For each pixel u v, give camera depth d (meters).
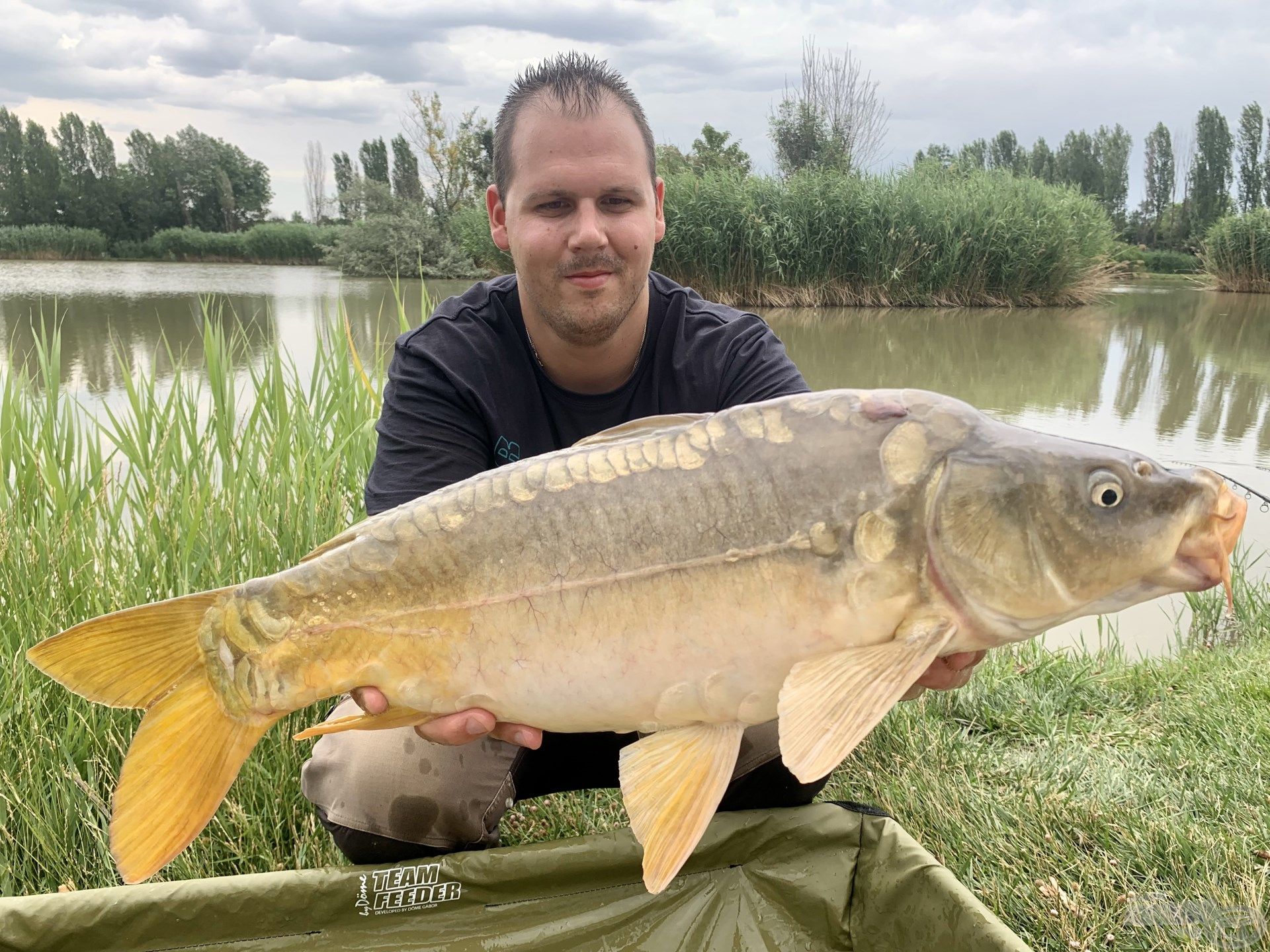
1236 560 1.91
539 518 0.65
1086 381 4.32
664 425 0.70
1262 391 4.11
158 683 0.68
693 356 1.00
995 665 1.38
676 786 0.64
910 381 4.27
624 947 0.80
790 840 0.83
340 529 1.30
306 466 1.38
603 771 1.00
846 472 0.61
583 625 0.64
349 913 0.79
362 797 0.85
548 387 1.00
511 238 0.93
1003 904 0.85
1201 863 0.88
